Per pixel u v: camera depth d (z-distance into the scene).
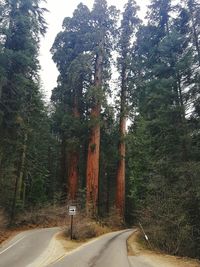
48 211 34.25
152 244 21.11
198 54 23.08
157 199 22.11
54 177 49.53
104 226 32.59
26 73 24.86
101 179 49.50
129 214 48.47
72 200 34.91
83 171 44.19
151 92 25.78
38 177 41.28
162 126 22.67
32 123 30.66
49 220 33.28
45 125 37.88
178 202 20.75
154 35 29.06
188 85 22.81
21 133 26.06
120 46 38.00
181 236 19.38
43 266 13.08
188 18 25.12
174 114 22.22
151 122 23.70
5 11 23.58
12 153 25.50
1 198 30.25
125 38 37.78
